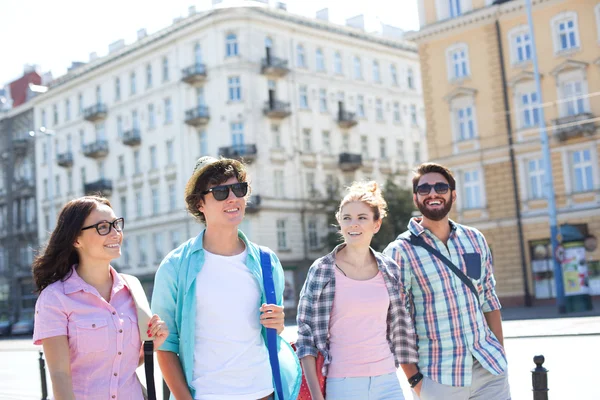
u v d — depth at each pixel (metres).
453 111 36.09
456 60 36.22
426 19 37.12
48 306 3.47
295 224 45.88
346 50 51.12
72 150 57.53
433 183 4.56
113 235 3.65
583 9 32.19
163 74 48.97
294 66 47.47
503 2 34.25
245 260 3.97
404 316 4.34
